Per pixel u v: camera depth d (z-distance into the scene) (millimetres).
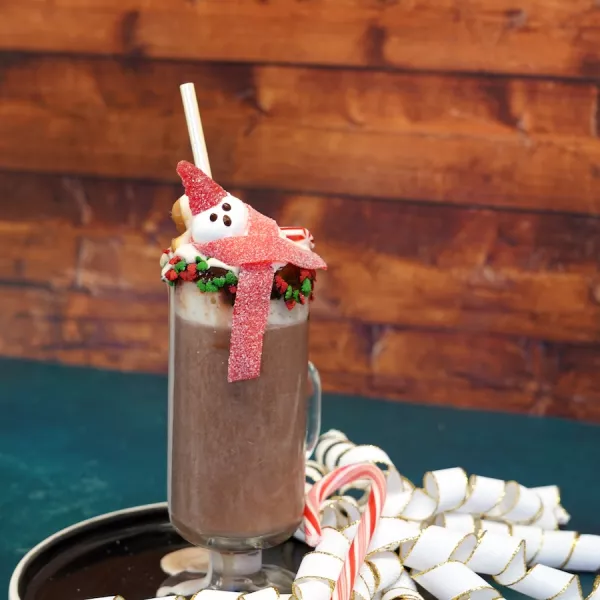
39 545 680
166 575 681
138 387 1103
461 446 972
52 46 1098
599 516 827
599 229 1043
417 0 1030
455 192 1059
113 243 1137
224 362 609
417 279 1083
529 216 1053
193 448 622
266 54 1061
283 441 626
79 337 1171
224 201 607
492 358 1087
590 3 1007
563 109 1029
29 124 1120
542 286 1063
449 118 1047
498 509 753
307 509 685
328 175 1073
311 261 616
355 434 993
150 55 1081
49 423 993
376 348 1107
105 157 1113
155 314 1147
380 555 672
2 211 1150
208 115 1081
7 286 1170
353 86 1055
